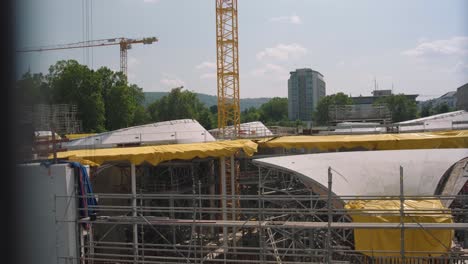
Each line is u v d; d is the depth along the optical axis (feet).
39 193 59.62
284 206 88.43
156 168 137.08
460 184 84.84
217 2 233.76
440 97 546.26
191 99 482.28
